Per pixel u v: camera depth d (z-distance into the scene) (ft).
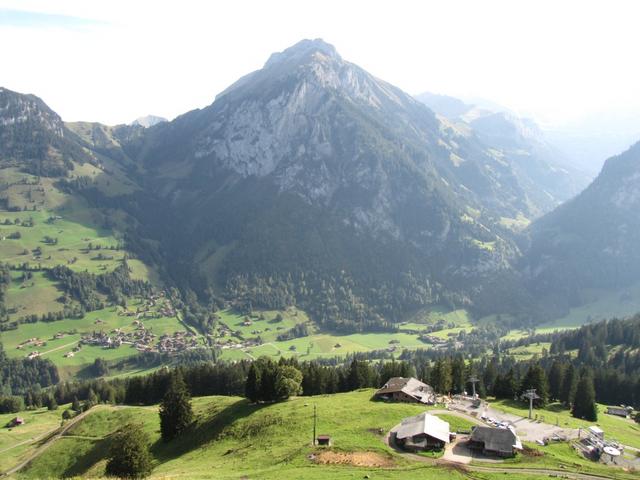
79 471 437.17
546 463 288.92
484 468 275.59
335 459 283.79
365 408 387.55
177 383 456.86
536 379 513.45
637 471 293.84
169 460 379.76
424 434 304.30
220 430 399.03
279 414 391.45
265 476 255.91
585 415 483.51
